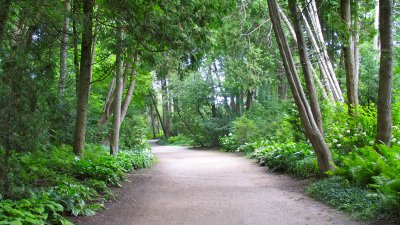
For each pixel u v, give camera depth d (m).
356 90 12.00
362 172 7.67
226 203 7.66
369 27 11.33
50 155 9.24
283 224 5.97
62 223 5.36
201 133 29.41
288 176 11.69
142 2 8.67
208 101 28.61
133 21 8.38
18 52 6.17
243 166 15.33
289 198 8.11
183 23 9.38
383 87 8.76
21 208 5.32
